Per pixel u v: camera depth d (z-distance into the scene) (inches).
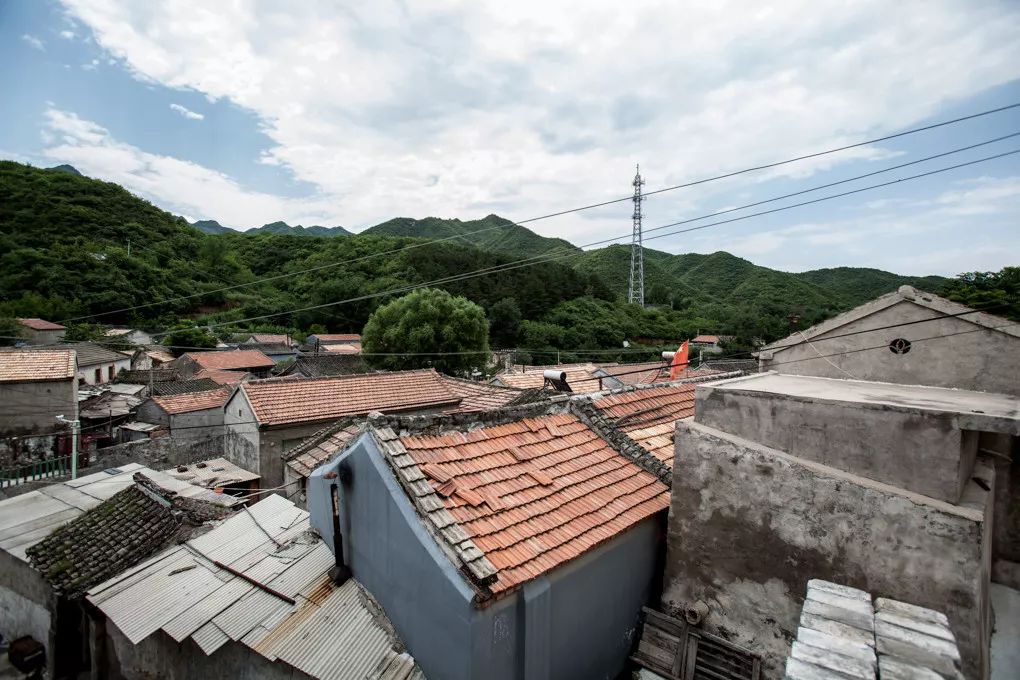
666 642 246.1
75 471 666.2
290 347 2106.3
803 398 221.9
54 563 346.3
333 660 198.4
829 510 208.2
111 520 381.1
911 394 253.1
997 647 230.7
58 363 795.4
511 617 187.6
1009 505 258.2
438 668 185.8
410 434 233.6
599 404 345.7
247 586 246.4
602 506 245.1
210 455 775.1
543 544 205.9
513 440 267.1
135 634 232.4
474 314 1440.7
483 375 1472.7
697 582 245.9
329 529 256.4
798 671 126.6
